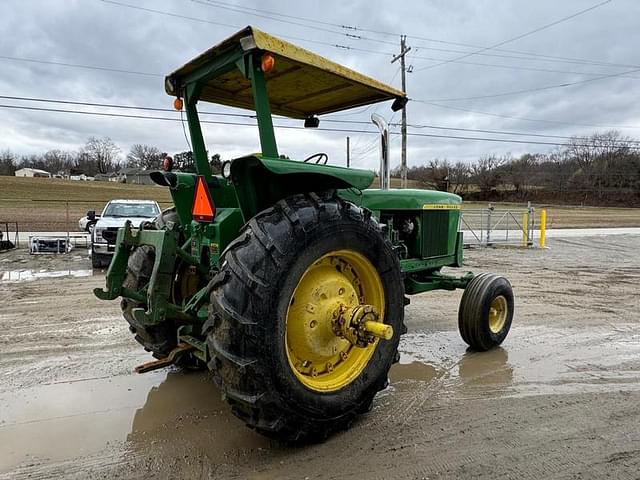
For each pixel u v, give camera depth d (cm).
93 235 905
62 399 309
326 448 248
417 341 450
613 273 918
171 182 296
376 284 276
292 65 290
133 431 266
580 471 229
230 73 299
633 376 360
